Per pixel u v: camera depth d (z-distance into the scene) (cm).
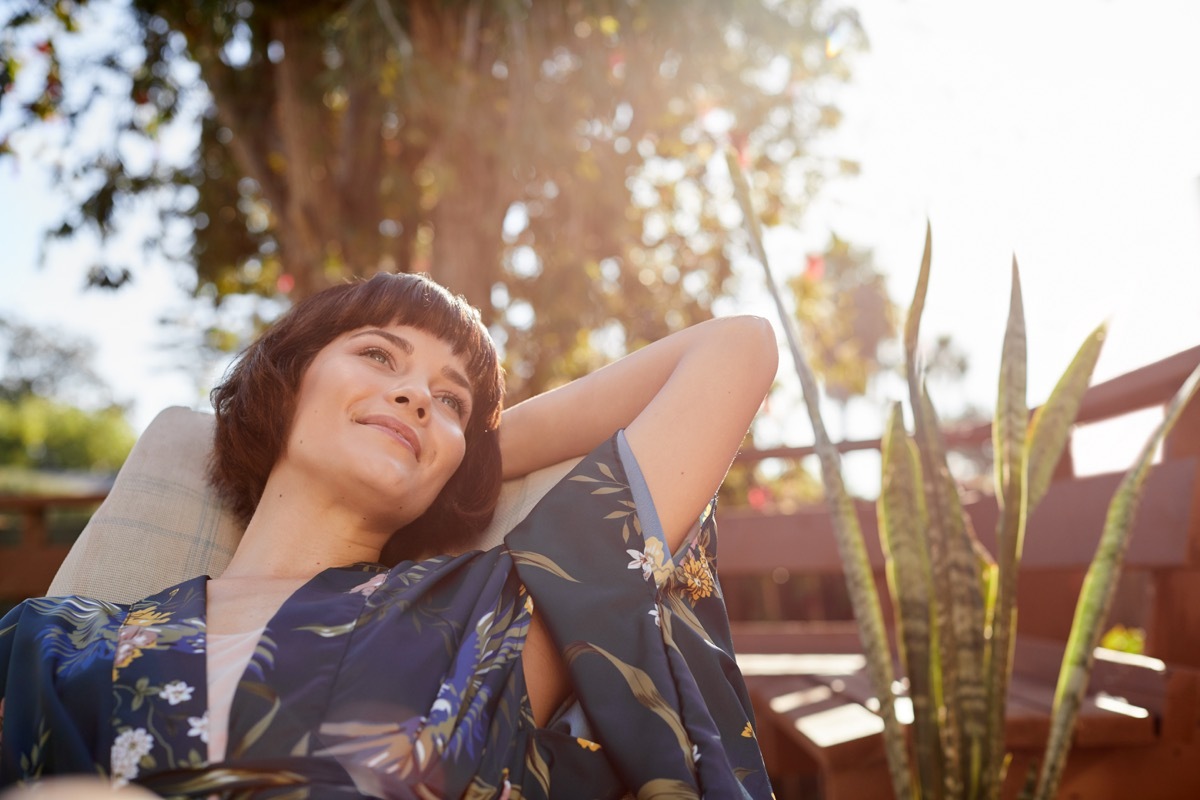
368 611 115
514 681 112
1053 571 251
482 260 461
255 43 468
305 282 484
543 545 125
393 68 406
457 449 136
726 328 141
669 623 122
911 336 161
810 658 321
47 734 103
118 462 2772
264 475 143
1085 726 177
